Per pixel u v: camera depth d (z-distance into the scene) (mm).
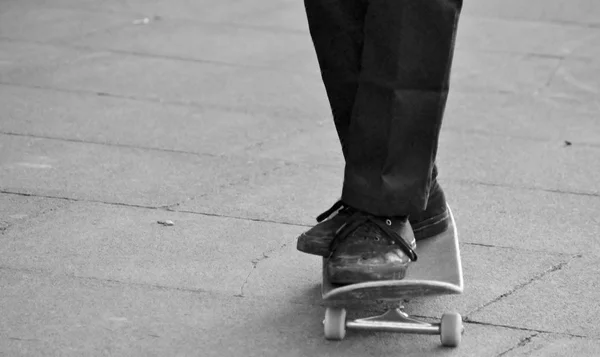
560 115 6180
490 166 5199
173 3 9148
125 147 5316
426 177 3141
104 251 3967
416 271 3229
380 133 3090
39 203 4477
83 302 3510
